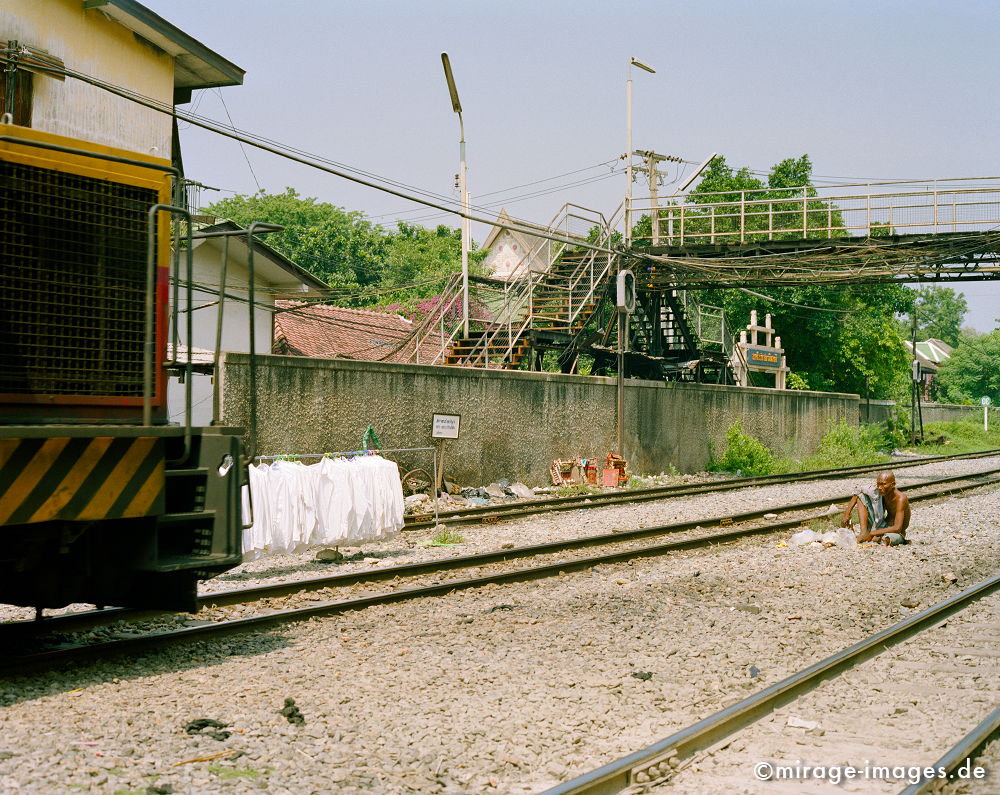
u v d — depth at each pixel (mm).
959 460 40219
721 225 34406
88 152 6566
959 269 27031
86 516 6418
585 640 8008
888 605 9961
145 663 6965
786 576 11523
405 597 9570
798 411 38062
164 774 4758
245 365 16516
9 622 8016
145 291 7297
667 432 29359
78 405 6918
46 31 16484
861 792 4770
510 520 17016
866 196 26969
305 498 11289
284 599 9461
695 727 5418
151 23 18328
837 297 49688
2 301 6562
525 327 25828
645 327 32094
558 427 24641
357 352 30812
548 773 4977
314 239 66375
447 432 15773
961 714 6055
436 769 4977
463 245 26203
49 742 5090
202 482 7309
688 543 13969
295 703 6023
